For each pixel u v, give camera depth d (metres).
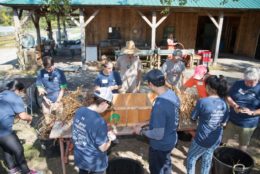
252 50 15.46
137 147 4.79
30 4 10.12
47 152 4.42
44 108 4.68
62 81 4.61
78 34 32.69
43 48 13.85
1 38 27.59
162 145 2.85
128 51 5.06
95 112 2.46
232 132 3.88
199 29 17.95
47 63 4.37
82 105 3.70
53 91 4.58
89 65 12.38
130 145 4.86
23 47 11.52
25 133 5.28
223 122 3.00
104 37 14.04
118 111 3.62
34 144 4.82
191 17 14.27
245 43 16.09
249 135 3.76
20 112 3.41
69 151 4.28
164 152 2.90
